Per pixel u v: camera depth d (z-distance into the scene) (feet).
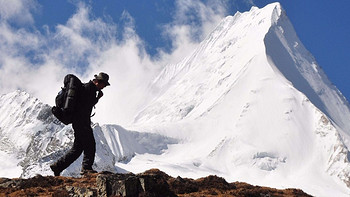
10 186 89.76
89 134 85.05
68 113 81.20
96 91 83.46
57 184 88.02
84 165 87.20
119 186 73.72
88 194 76.23
